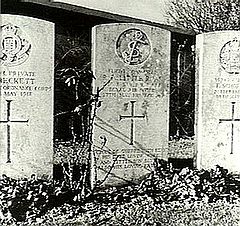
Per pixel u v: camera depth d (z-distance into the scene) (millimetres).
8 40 2400
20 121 2443
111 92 2584
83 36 3189
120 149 2617
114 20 3307
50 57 2479
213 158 2787
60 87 3080
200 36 2768
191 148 3230
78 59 3139
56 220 2184
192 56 3480
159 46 2684
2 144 2428
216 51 2756
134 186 2609
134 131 2645
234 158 2807
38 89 2465
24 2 3100
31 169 2479
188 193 2510
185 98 3486
